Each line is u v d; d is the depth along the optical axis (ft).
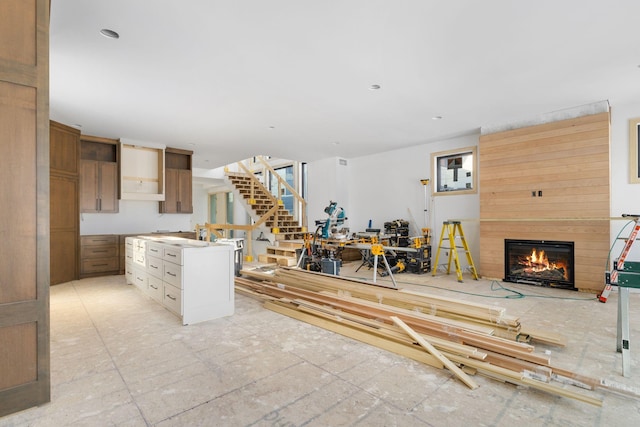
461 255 21.72
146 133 20.77
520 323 10.34
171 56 11.12
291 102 15.44
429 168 23.53
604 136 15.56
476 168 21.22
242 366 8.21
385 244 21.50
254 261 28.07
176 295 11.71
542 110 16.79
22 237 6.40
